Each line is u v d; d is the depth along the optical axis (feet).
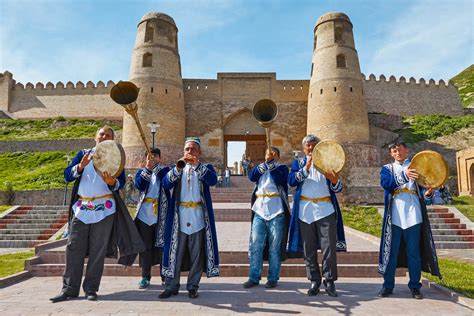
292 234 17.20
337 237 17.12
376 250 23.17
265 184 18.34
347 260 22.24
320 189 16.99
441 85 151.74
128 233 16.71
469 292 16.19
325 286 16.44
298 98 124.57
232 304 14.88
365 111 108.06
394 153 17.16
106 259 22.13
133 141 102.78
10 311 13.91
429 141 115.75
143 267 18.37
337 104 104.32
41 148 113.29
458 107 151.12
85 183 16.47
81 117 142.61
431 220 44.80
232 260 22.30
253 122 125.39
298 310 14.02
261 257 18.08
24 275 20.54
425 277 20.02
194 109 123.95
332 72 106.42
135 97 16.61
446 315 13.46
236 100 124.67
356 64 108.99
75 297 16.01
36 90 146.51
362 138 104.47
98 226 16.05
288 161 121.70
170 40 111.34
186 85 124.88
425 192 16.53
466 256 32.12
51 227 47.09
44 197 74.59
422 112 146.72
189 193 16.80
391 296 16.15
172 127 106.63
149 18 110.11
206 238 16.44
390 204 16.67
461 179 81.05
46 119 138.31
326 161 16.43
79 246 15.96
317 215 16.65
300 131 123.13
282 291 17.12
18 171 98.78
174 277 16.01
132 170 88.28
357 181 91.91
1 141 114.32
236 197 63.52
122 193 59.47
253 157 141.79
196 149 17.06
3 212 51.62
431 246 16.17
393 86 146.10
